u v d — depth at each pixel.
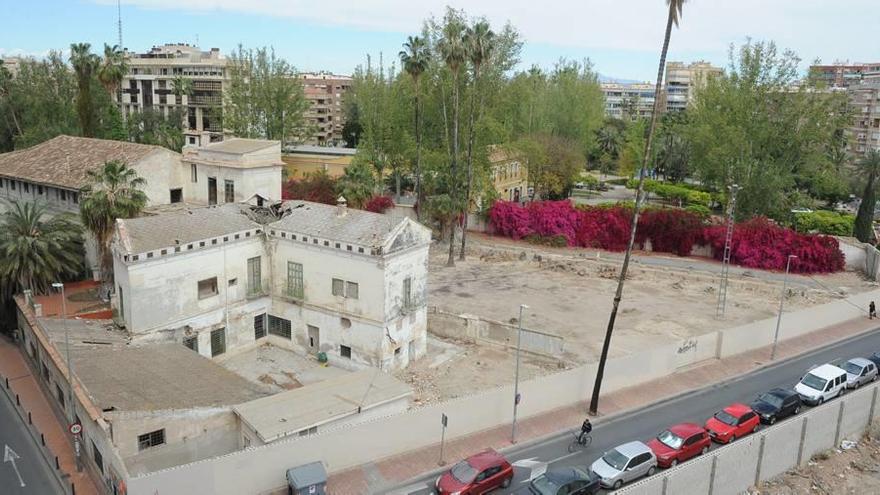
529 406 36.72
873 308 56.69
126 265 37.22
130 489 25.55
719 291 60.12
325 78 176.50
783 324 49.97
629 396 39.97
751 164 79.25
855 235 82.75
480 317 50.38
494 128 75.38
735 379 43.25
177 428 30.45
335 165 92.19
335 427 31.72
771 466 31.80
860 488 31.53
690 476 27.89
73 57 77.69
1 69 96.62
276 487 28.98
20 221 45.00
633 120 150.50
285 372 41.75
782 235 71.56
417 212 77.19
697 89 97.69
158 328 39.19
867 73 177.25
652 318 54.00
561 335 49.16
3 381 41.75
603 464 30.52
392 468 31.25
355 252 40.34
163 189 52.16
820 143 78.75
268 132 94.19
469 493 28.36
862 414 37.16
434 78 77.12
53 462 32.53
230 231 42.47
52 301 44.12
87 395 31.03
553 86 108.19
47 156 56.72
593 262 70.50
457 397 37.28
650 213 77.94
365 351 41.22
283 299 44.53
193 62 133.38
